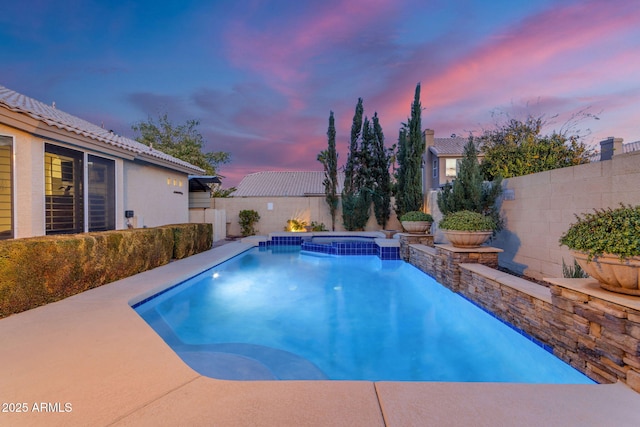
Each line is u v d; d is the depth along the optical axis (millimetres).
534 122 13203
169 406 2297
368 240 13453
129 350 3215
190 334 4996
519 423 2098
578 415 2191
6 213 6086
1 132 5996
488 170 9594
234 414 2195
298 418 2148
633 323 2541
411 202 14188
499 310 4793
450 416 2176
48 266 4793
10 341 3420
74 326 3871
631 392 2482
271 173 30297
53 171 7023
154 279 6398
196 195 17406
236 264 10250
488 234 6301
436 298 7043
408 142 14438
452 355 4320
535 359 3898
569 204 5617
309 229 17500
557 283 3432
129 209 9992
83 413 2209
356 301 6793
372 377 3711
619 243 2607
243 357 4145
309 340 4805
